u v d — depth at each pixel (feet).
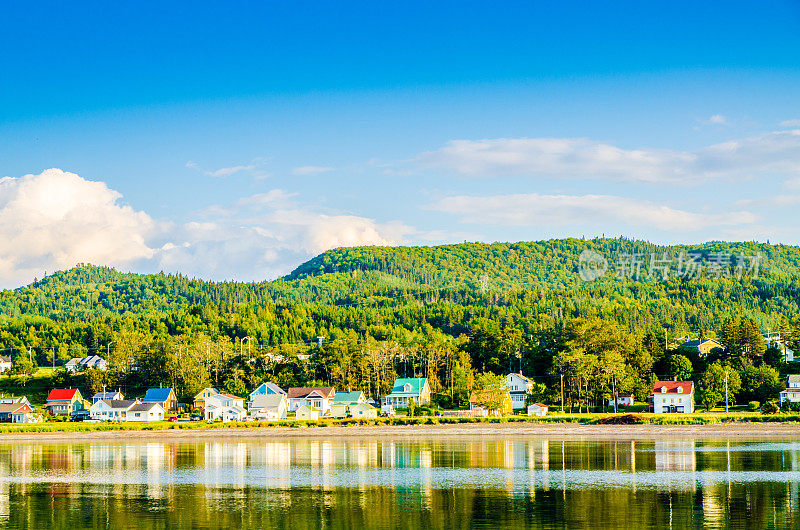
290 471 370.94
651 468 363.15
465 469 369.71
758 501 282.97
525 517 263.49
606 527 248.32
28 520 270.26
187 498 304.30
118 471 379.35
